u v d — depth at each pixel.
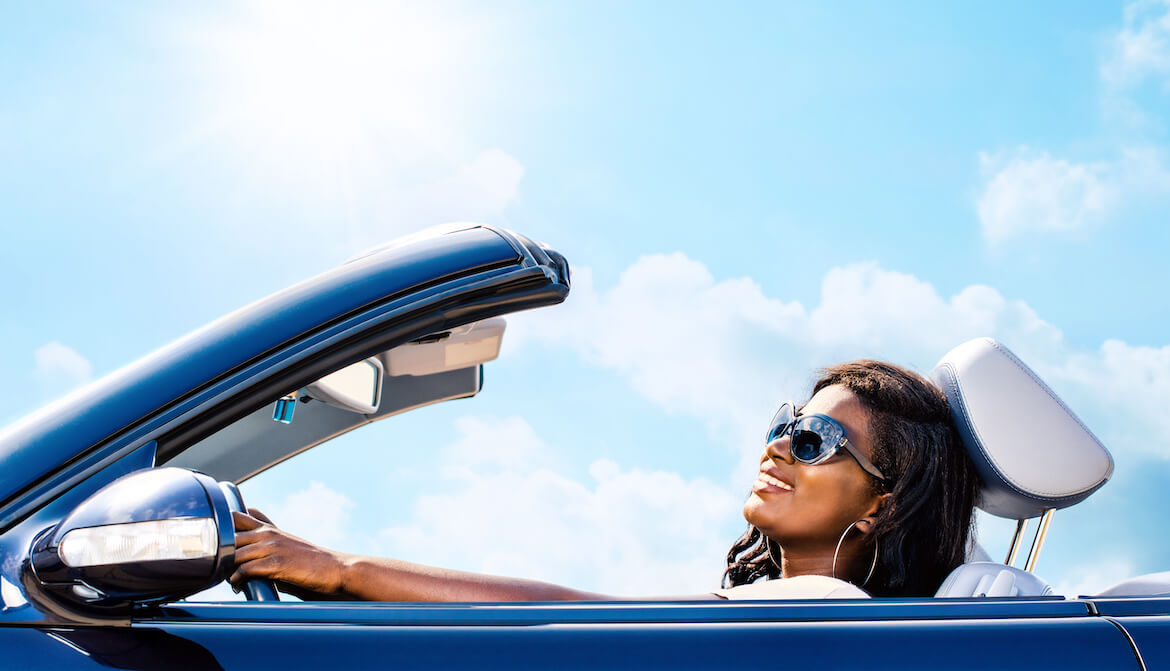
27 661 0.97
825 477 1.92
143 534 0.96
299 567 1.36
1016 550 2.08
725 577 2.23
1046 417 1.91
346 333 1.29
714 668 1.06
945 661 1.10
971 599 1.25
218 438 1.88
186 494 0.98
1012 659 1.12
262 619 1.08
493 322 1.85
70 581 0.98
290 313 1.28
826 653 1.10
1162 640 1.16
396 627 1.08
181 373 1.18
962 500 1.95
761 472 2.00
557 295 1.51
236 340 1.23
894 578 1.89
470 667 1.04
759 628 1.12
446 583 1.43
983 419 1.92
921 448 1.92
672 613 1.15
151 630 1.04
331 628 1.07
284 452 1.97
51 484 1.08
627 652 1.07
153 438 1.14
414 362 1.89
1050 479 1.89
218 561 0.98
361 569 1.40
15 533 1.05
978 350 1.97
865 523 1.94
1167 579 1.55
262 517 1.50
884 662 1.09
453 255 1.41
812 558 1.99
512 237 1.49
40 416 1.15
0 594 1.01
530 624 1.10
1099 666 1.12
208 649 1.02
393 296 1.34
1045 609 1.23
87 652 0.99
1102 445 1.91
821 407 1.99
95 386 1.19
